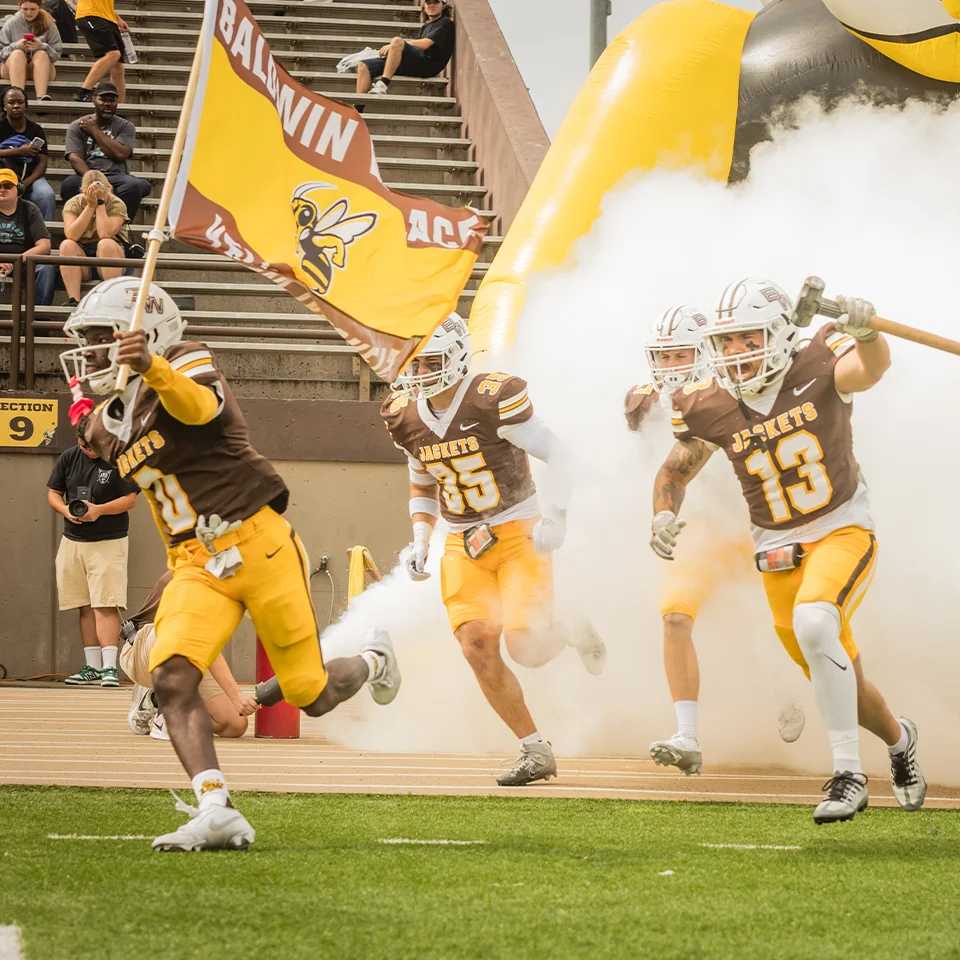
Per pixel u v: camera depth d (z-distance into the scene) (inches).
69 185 1565.0
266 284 1563.7
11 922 368.5
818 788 682.8
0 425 1309.1
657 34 1034.7
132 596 1316.4
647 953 346.0
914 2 898.7
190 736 481.4
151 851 472.7
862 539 554.6
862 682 560.4
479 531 681.0
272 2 2016.5
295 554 499.8
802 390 556.1
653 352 655.1
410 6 2102.6
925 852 498.6
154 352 493.7
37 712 1000.2
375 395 1424.7
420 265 588.7
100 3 1784.0
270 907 389.1
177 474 485.1
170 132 1766.7
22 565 1307.8
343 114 585.9
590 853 486.9
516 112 1716.3
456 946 349.4
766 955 345.4
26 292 1342.3
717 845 508.4
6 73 1797.5
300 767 740.7
